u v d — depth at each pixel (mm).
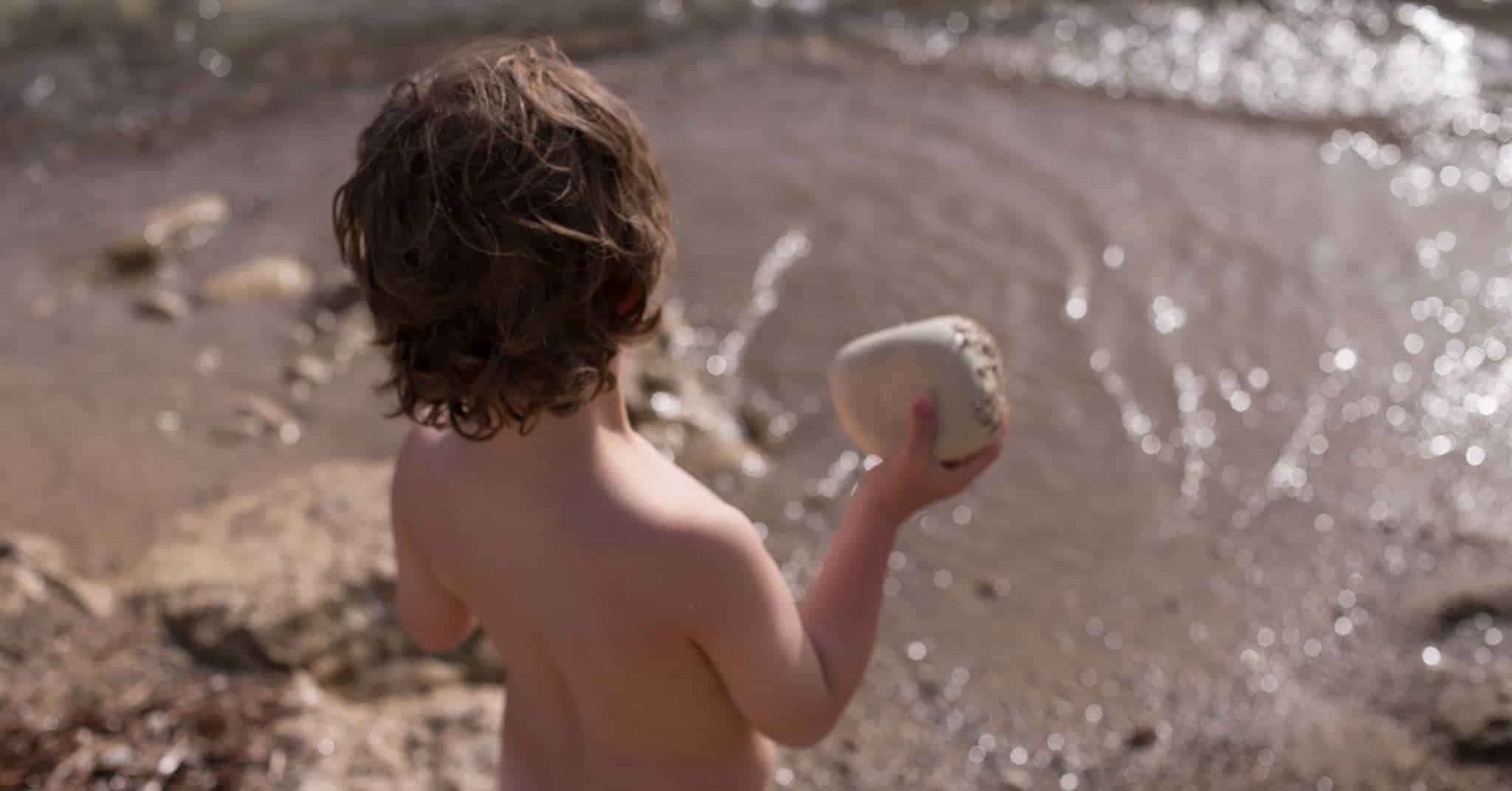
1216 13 6664
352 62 6484
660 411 4102
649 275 1450
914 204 5145
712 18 6797
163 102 6152
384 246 1390
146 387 4305
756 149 5551
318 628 3213
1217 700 3178
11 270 4922
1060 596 3500
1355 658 3268
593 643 1562
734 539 1506
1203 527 3701
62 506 3729
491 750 2895
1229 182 5266
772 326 4523
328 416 4203
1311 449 3959
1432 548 3584
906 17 6789
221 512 3586
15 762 2818
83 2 6918
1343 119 5703
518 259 1346
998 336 4430
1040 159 5441
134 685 3053
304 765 2826
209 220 5195
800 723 1586
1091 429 4059
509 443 1525
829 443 4059
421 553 1734
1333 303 4547
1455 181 5230
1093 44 6438
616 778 1660
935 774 3012
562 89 1407
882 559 1638
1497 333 4371
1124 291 4625
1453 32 6371
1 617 3203
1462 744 2990
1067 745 3080
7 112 6039
